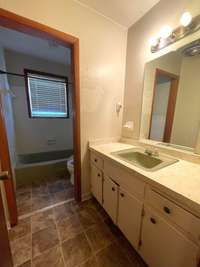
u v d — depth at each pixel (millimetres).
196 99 1124
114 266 1028
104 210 1621
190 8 1089
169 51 1285
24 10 1104
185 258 696
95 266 1026
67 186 2121
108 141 1886
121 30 1703
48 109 3027
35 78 2678
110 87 1765
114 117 1887
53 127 3102
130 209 1074
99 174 1529
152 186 857
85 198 1826
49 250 1134
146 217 921
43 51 2461
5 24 1104
